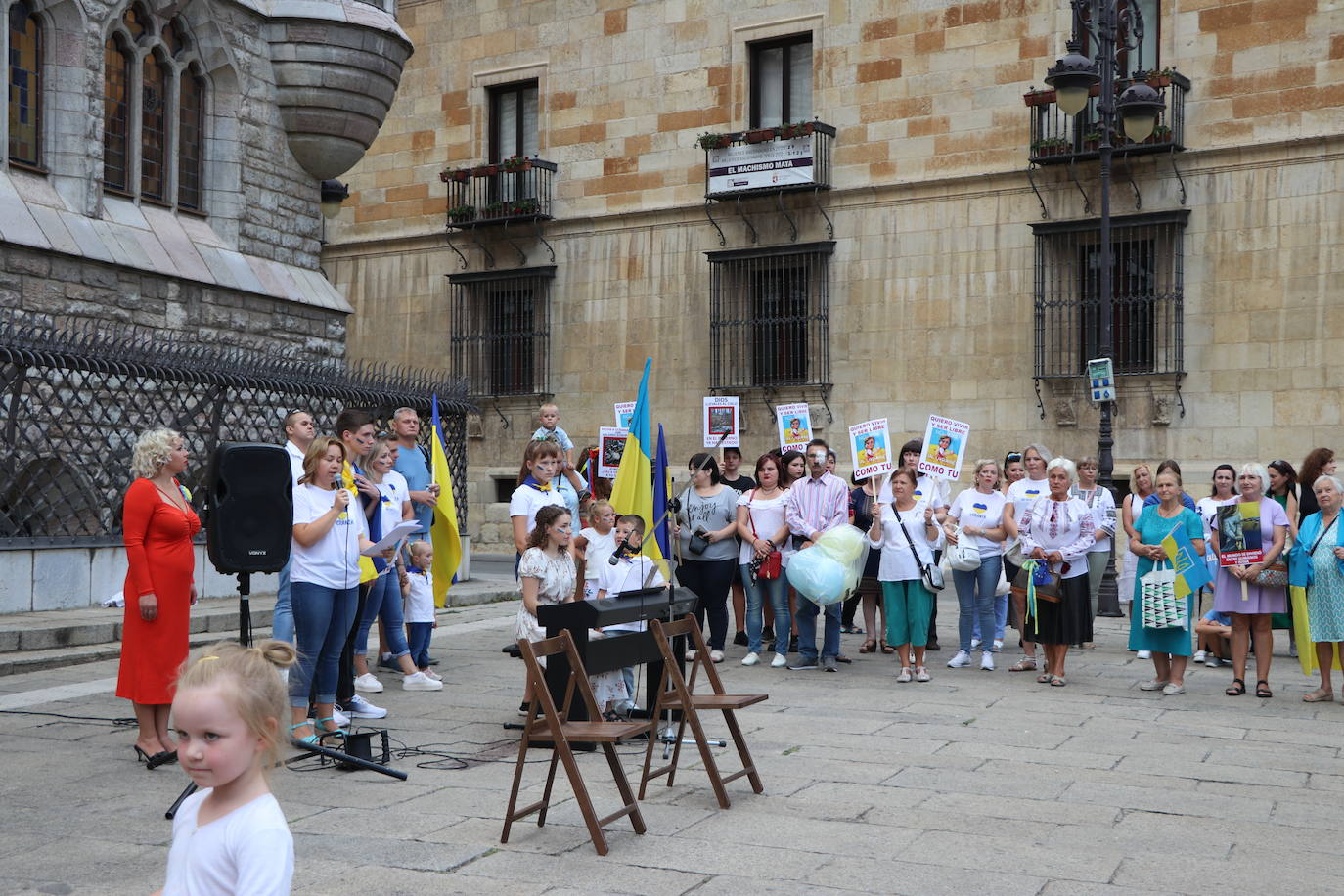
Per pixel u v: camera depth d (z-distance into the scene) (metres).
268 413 15.12
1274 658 12.57
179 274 16.66
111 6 16.27
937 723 8.66
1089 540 10.46
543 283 26.23
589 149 25.94
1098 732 8.38
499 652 12.04
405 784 6.82
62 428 12.62
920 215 22.78
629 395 25.42
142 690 7.19
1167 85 20.48
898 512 10.66
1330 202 19.70
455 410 17.48
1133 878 5.19
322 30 18.62
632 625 7.79
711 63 24.73
